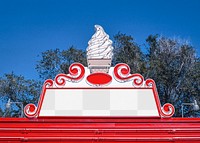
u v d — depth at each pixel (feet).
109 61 47.16
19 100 122.31
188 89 117.08
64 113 44.78
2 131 41.96
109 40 48.01
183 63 119.34
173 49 121.19
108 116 44.62
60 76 46.06
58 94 45.44
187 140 42.63
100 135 42.11
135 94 45.62
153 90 45.73
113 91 45.73
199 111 119.55
